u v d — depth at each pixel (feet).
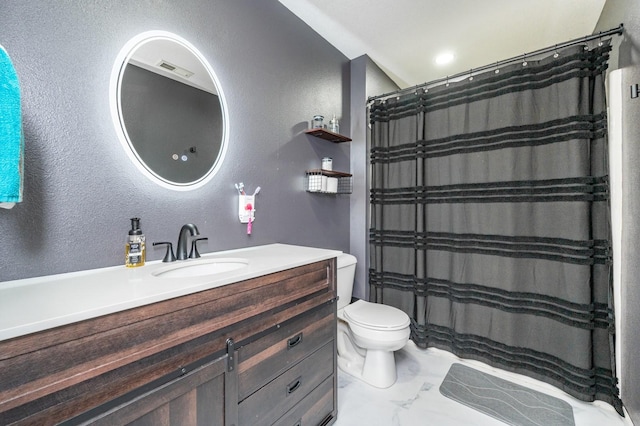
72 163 3.18
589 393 4.92
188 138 4.28
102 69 3.42
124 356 2.18
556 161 5.35
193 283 2.69
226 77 4.80
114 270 3.38
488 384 5.62
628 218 4.41
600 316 4.96
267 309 3.35
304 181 6.37
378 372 5.58
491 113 6.07
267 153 5.49
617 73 4.74
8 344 1.69
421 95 6.98
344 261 6.45
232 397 2.94
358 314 5.82
